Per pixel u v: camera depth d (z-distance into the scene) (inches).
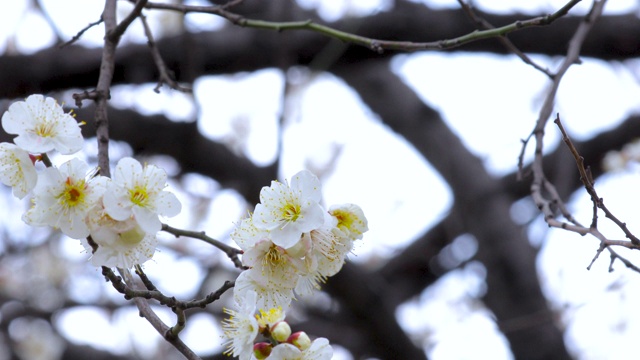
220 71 265.9
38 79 252.8
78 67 253.1
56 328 319.6
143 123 259.4
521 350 267.7
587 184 130.0
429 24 265.4
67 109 246.2
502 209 281.1
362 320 261.6
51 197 116.0
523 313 272.1
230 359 281.0
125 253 116.4
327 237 118.4
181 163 271.9
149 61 256.4
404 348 266.2
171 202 117.0
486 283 280.7
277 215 117.4
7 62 251.1
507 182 305.4
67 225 116.0
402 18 265.4
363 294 254.1
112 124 258.5
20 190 116.8
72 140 118.8
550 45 272.7
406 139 293.4
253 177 268.1
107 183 117.9
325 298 304.3
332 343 285.7
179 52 254.4
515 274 274.2
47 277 342.6
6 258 340.8
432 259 321.7
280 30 169.5
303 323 286.8
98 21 163.3
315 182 118.5
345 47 268.4
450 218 306.0
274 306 121.0
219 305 303.7
